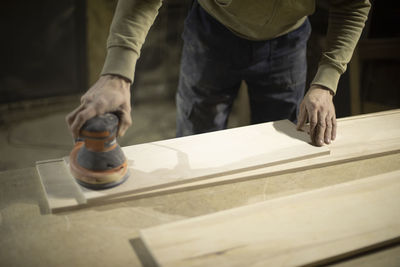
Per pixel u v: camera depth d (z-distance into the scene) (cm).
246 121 215
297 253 84
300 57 155
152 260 84
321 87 128
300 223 92
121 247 88
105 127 97
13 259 84
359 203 99
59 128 331
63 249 87
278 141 127
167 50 369
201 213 99
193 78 160
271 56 151
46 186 105
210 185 109
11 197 103
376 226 92
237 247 85
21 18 315
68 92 356
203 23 150
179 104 172
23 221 94
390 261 86
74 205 98
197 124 170
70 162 106
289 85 159
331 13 132
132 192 103
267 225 91
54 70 344
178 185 107
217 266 80
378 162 123
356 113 238
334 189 104
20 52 327
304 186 111
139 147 122
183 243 85
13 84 335
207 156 118
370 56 230
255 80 158
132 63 108
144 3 111
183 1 353
